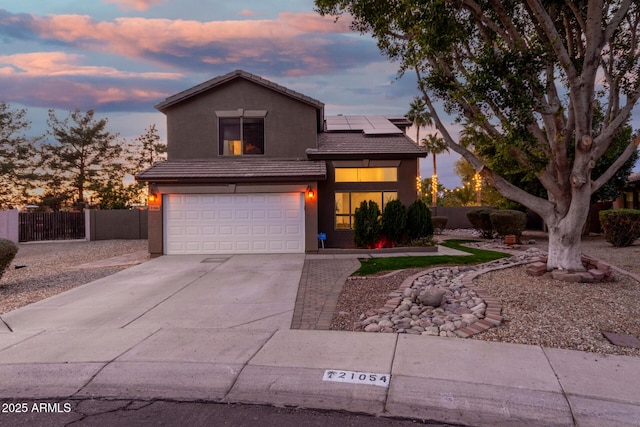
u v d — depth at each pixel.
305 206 14.13
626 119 8.19
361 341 5.16
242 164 15.15
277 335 5.50
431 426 3.37
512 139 7.14
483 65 7.12
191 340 5.34
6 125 30.58
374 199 15.79
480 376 4.07
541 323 5.60
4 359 4.74
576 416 3.40
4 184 31.14
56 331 5.79
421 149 15.51
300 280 9.26
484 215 19.31
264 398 3.87
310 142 15.84
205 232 14.21
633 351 4.72
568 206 8.22
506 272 8.92
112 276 10.12
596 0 7.08
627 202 22.09
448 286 7.82
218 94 15.77
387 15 8.02
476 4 7.83
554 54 7.50
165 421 3.47
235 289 8.49
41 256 15.49
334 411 3.62
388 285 8.24
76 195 34.25
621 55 8.71
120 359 4.70
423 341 5.10
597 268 8.14
